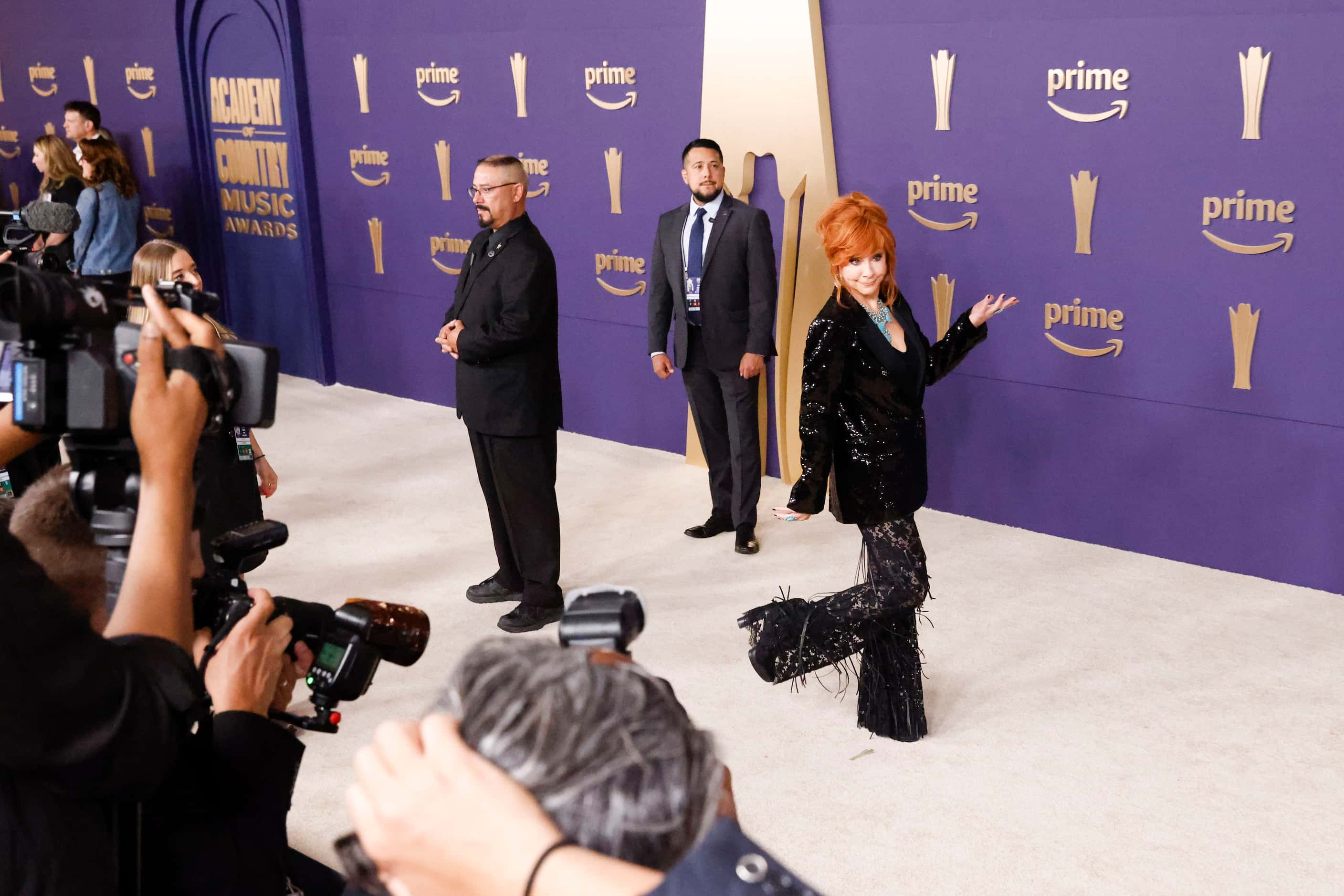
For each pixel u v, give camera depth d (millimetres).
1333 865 2773
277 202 7609
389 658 1400
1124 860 2818
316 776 3246
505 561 4359
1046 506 4836
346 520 5297
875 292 3131
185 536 1098
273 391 1176
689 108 5449
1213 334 4258
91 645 1027
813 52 4938
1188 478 4445
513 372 3967
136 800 1120
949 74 4645
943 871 2803
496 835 556
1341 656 3744
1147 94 4195
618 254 5953
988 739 3357
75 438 1143
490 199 3932
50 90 9039
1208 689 3576
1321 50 3811
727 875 557
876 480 3150
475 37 6203
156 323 1089
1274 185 4004
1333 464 4113
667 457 6043
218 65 7703
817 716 3521
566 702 606
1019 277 4672
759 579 4508
